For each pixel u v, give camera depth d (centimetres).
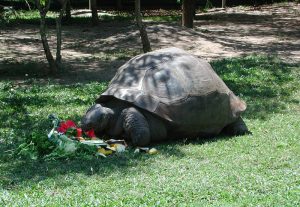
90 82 807
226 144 531
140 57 552
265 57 952
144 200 411
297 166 476
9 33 1464
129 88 523
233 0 2255
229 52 1098
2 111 646
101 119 521
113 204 403
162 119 517
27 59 1061
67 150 502
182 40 1198
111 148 511
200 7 2130
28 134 544
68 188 438
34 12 1961
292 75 812
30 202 408
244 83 770
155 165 482
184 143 534
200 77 538
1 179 457
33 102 681
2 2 2025
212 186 433
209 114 532
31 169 478
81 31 1497
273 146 525
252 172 463
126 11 2084
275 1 2228
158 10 2114
